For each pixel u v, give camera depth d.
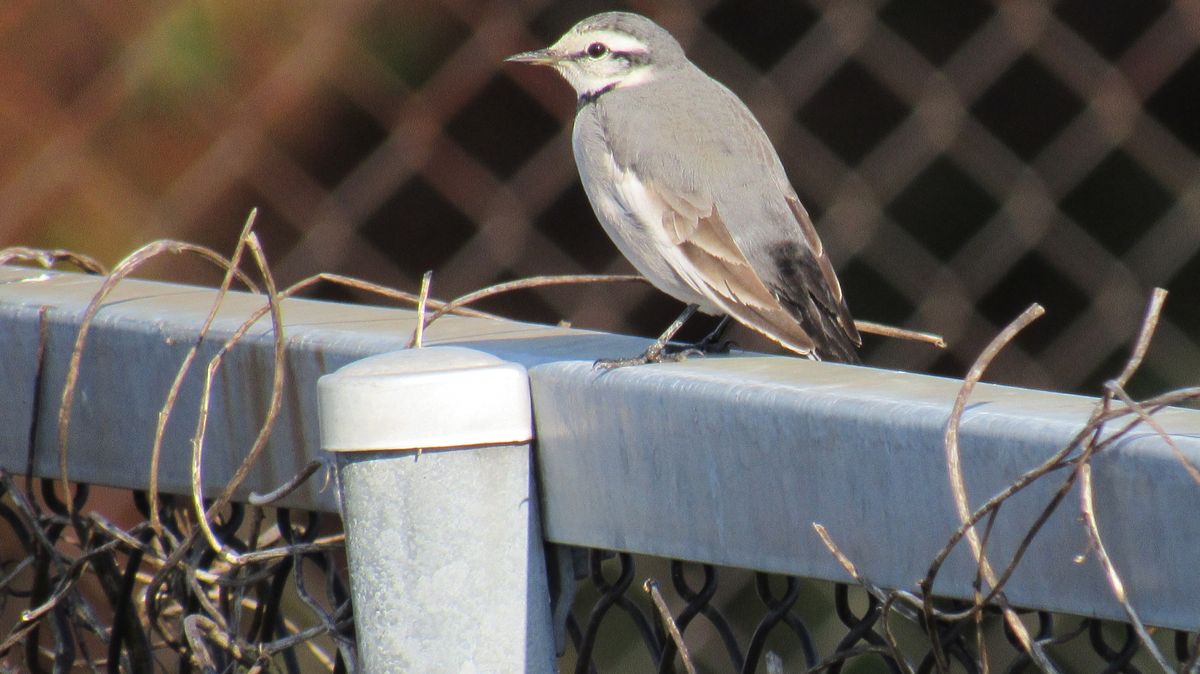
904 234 11.48
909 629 8.62
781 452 3.46
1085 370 11.84
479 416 3.80
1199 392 2.92
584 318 11.12
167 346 4.64
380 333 4.44
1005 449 3.10
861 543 3.35
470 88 10.78
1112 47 11.92
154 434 4.73
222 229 10.47
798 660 8.88
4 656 4.96
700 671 9.07
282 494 4.25
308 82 10.59
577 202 11.04
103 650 7.79
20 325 4.93
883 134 11.48
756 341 11.12
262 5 10.51
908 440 3.23
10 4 10.01
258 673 4.39
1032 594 3.09
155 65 10.30
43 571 5.14
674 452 3.66
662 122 7.77
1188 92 12.38
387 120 10.70
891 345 11.52
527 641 3.91
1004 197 11.63
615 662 8.70
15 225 9.96
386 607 3.87
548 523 3.97
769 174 7.77
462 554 3.84
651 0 11.20
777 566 3.51
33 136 10.03
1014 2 11.62
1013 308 11.83
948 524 3.20
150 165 10.27
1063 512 3.02
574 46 8.45
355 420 3.79
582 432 3.84
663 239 7.52
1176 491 2.85
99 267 5.77
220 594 4.86
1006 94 11.92
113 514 9.25
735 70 11.27
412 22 10.78
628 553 4.11
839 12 11.38
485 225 10.87
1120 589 2.85
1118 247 11.91
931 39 11.49
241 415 4.54
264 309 4.48
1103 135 11.88
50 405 4.94
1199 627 2.85
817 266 7.64
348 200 10.62
